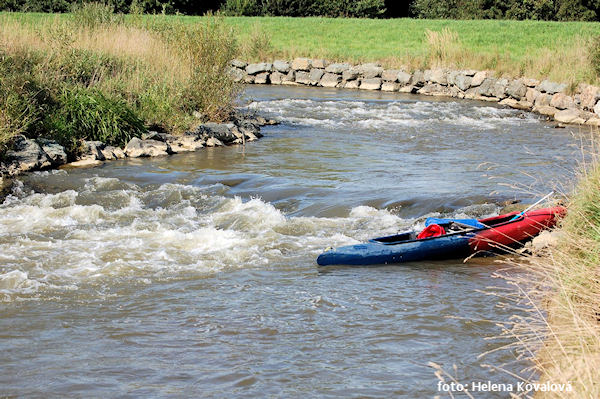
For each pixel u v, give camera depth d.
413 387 5.48
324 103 24.09
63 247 9.05
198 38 19.88
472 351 6.11
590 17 43.91
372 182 12.45
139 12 25.25
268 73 31.16
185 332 6.57
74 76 17.31
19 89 14.80
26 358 6.02
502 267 8.43
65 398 5.32
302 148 16.00
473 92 26.77
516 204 10.34
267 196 11.70
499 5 46.69
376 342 6.33
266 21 39.75
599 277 6.20
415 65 29.55
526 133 18.58
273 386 5.51
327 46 34.38
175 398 5.32
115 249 8.99
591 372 4.83
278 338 6.44
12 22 19.89
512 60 27.86
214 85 18.41
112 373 5.74
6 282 7.79
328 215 10.62
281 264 8.58
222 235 9.59
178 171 13.53
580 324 5.54
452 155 15.17
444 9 48.47
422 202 10.96
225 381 5.59
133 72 18.72
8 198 11.43
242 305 7.23
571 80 23.16
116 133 15.43
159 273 8.20
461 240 8.72
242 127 17.73
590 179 7.77
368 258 8.56
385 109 23.03
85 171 13.43
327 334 6.52
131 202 11.37
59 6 40.44
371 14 47.81
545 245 8.43
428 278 8.08
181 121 17.02
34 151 13.52
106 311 7.07
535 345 5.97
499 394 5.32
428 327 6.65
